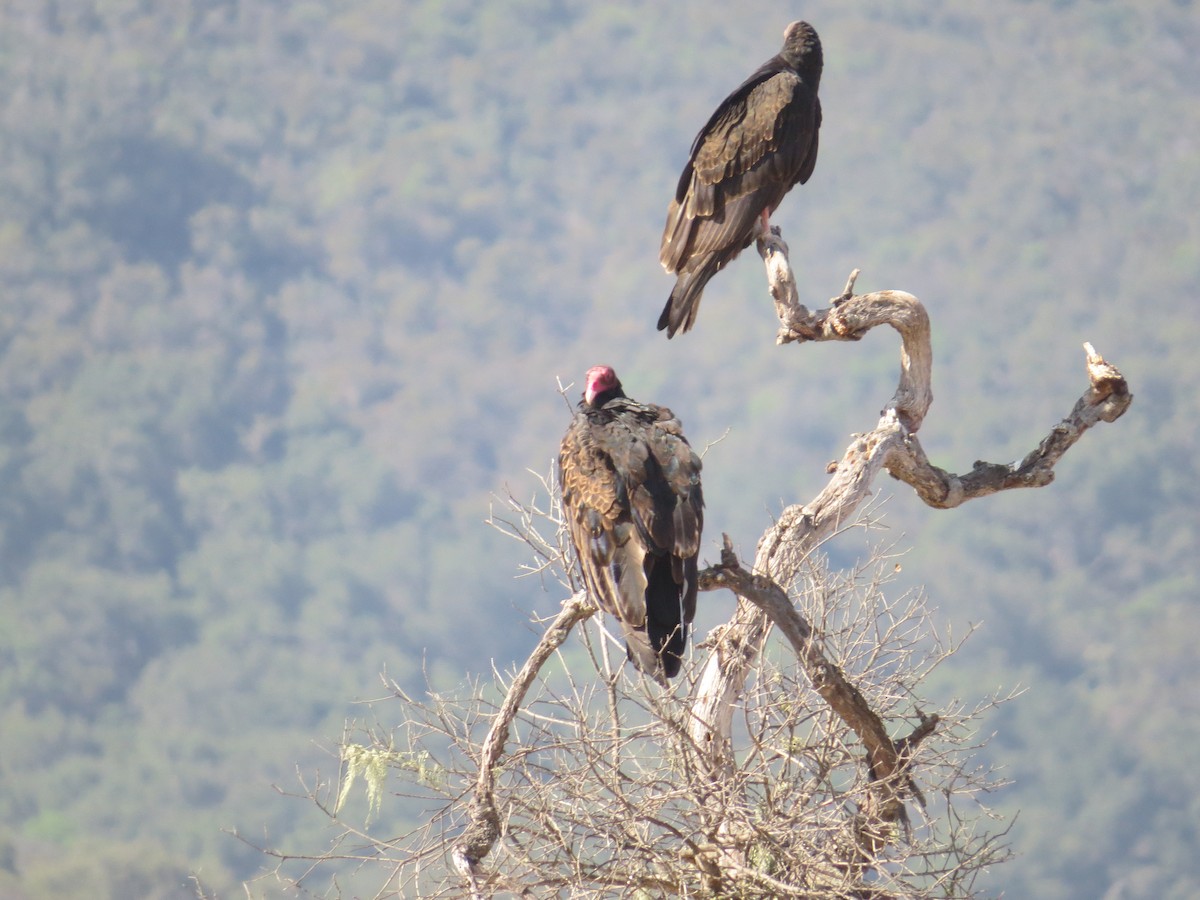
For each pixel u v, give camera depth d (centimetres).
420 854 499
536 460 8156
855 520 611
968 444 7056
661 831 512
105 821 4600
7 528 6681
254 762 4972
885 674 540
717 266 786
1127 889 3731
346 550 7000
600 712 516
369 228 10825
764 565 586
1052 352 7919
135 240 9950
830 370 8019
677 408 8194
